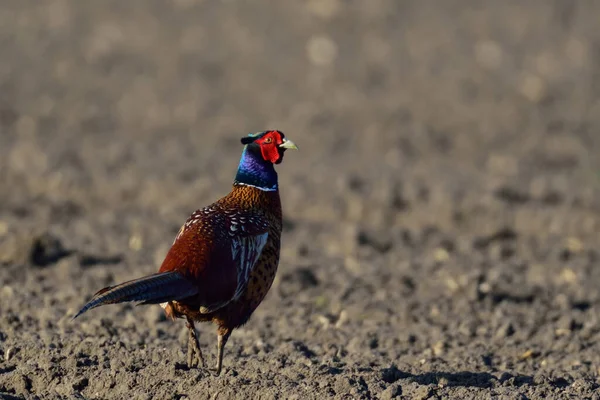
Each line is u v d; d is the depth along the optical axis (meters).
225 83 34.81
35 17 42.12
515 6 41.75
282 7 43.16
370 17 41.25
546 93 32.47
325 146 27.45
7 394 9.68
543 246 18.31
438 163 25.77
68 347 11.16
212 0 44.44
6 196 21.34
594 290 15.28
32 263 14.97
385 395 9.66
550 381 10.50
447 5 42.44
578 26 39.41
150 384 9.93
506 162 25.66
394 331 12.98
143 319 12.87
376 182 22.91
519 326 13.21
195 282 9.05
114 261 15.82
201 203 21.42
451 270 15.80
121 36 39.97
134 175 22.92
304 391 9.69
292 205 21.41
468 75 34.62
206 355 11.23
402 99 32.50
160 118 30.61
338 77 34.97
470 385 10.43
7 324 12.23
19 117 29.61
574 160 26.25
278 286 14.75
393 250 17.95
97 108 31.41
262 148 10.38
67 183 22.23
